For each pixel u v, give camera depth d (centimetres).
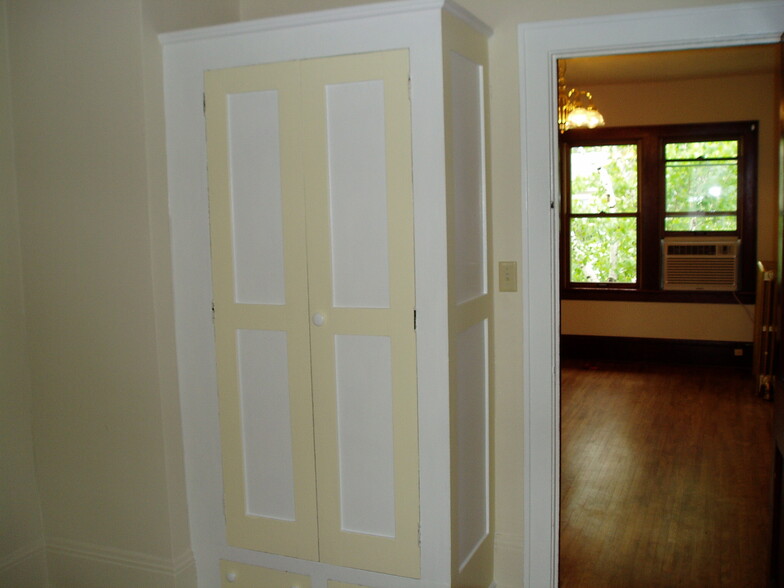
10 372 254
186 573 250
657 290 642
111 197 237
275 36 220
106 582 257
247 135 228
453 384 216
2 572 252
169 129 237
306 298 226
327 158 218
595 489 358
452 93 212
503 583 258
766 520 314
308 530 236
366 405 223
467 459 231
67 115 240
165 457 241
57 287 251
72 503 260
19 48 245
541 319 243
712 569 272
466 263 226
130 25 227
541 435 247
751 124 598
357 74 212
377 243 216
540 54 234
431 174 208
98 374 248
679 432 450
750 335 620
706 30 218
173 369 244
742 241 614
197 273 240
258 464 241
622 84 624
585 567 275
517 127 240
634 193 645
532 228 240
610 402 525
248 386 238
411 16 205
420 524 221
